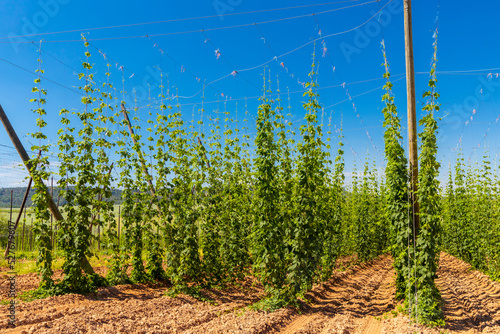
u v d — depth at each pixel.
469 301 10.12
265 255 9.18
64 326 6.55
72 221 9.45
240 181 12.60
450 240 19.08
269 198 9.30
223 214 11.90
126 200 11.23
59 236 9.35
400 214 9.11
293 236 9.32
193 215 10.91
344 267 16.56
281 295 9.39
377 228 19.47
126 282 10.89
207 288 11.29
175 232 10.86
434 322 7.95
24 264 13.27
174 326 7.41
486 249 14.72
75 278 9.18
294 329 7.89
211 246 11.59
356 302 10.76
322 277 12.47
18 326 6.60
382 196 18.83
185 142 11.78
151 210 11.40
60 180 9.30
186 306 9.21
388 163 9.56
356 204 18.31
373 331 8.04
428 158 8.29
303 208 9.33
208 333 7.01
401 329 7.65
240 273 12.12
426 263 8.23
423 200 8.32
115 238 10.73
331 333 7.50
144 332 6.88
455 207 17.52
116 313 7.84
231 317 8.34
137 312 8.20
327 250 12.47
